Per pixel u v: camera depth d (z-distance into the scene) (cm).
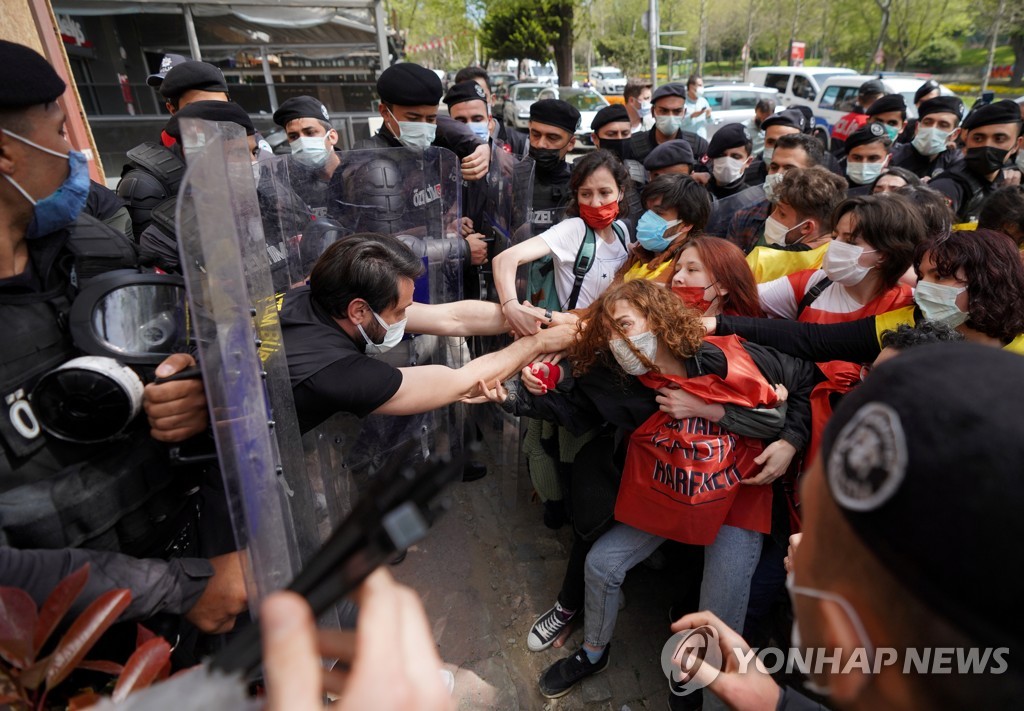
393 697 44
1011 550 34
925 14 2545
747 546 172
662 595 238
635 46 3334
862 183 341
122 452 105
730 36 3906
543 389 185
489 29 2136
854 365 173
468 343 297
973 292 159
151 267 184
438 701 46
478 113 372
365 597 49
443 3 2423
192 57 732
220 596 117
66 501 94
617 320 163
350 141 848
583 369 177
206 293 94
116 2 678
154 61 772
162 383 100
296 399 144
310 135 322
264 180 222
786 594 188
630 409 171
